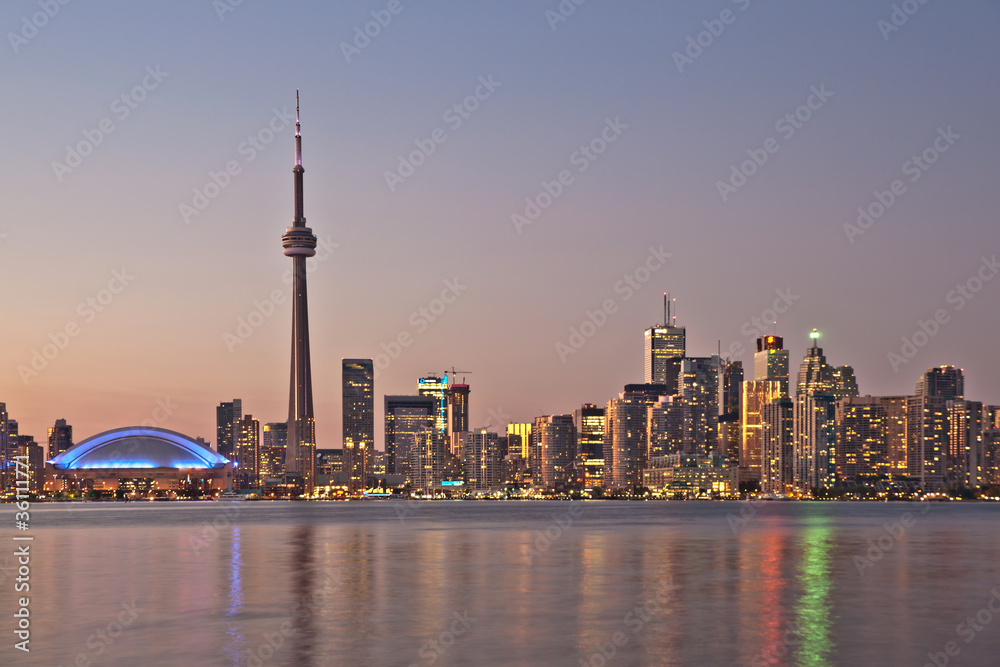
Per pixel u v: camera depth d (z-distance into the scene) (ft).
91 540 625.82
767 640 220.64
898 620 250.16
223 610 267.80
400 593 307.99
